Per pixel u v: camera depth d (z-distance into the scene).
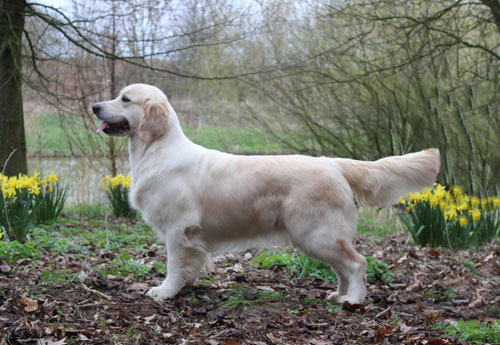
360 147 10.91
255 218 3.97
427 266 5.46
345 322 3.67
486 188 9.09
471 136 9.17
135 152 4.17
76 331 3.10
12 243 4.59
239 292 4.25
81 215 8.55
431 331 3.48
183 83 13.20
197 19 11.05
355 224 4.03
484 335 3.17
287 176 3.90
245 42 11.74
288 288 4.52
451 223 6.49
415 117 10.05
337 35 10.84
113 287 4.11
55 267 4.36
